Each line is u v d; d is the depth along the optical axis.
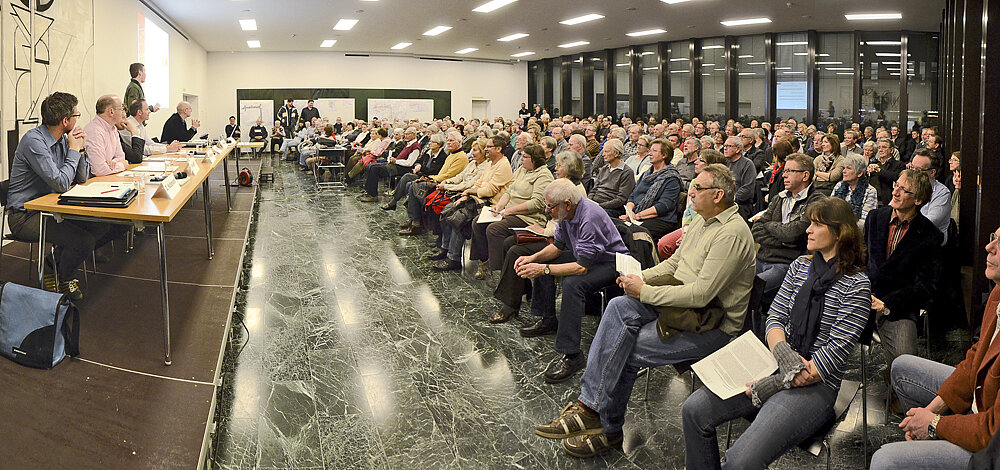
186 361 2.87
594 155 6.82
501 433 2.81
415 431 2.82
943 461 1.73
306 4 11.54
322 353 3.68
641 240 3.58
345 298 4.75
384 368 3.49
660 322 2.54
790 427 1.99
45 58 5.92
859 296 2.06
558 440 2.76
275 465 2.53
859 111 14.02
